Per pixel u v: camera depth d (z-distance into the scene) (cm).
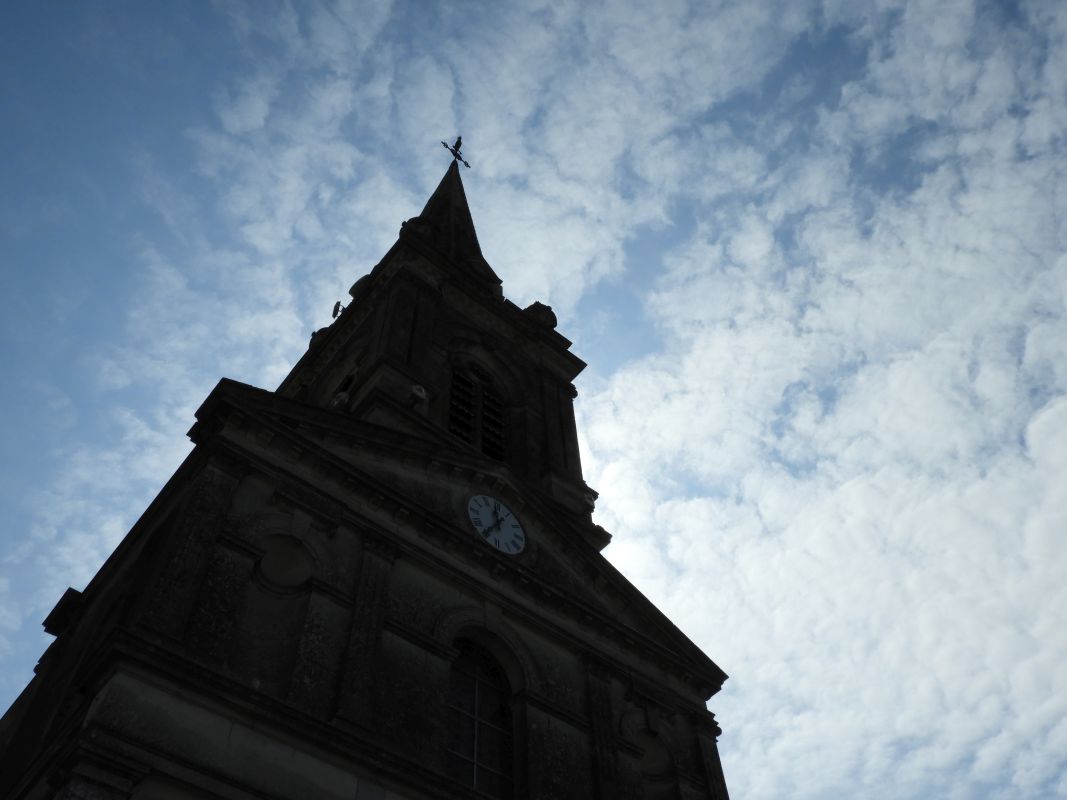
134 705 1308
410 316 2955
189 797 1277
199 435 1841
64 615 2042
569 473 2870
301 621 1630
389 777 1483
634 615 2295
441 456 2133
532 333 3384
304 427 1942
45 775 1297
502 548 2111
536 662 1944
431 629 1803
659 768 2020
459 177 4884
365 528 1844
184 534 1576
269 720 1411
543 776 1748
